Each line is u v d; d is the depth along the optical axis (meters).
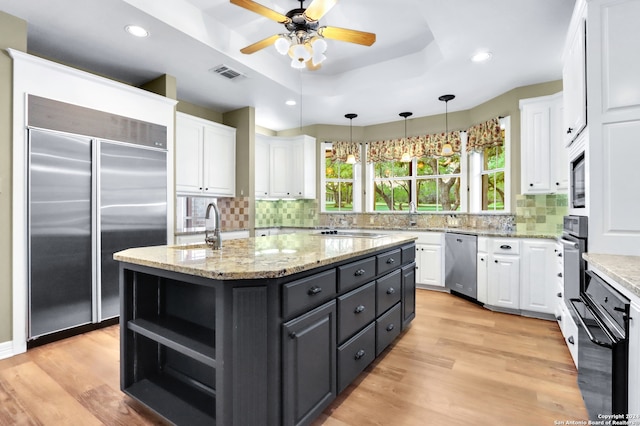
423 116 4.92
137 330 1.73
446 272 4.15
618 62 1.69
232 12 2.74
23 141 2.38
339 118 5.04
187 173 3.91
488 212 4.28
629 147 1.67
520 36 2.66
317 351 1.56
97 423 1.59
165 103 3.34
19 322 2.37
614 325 1.21
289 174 5.33
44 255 2.48
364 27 2.89
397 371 2.13
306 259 1.59
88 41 2.71
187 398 1.67
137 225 3.06
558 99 3.27
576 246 1.93
